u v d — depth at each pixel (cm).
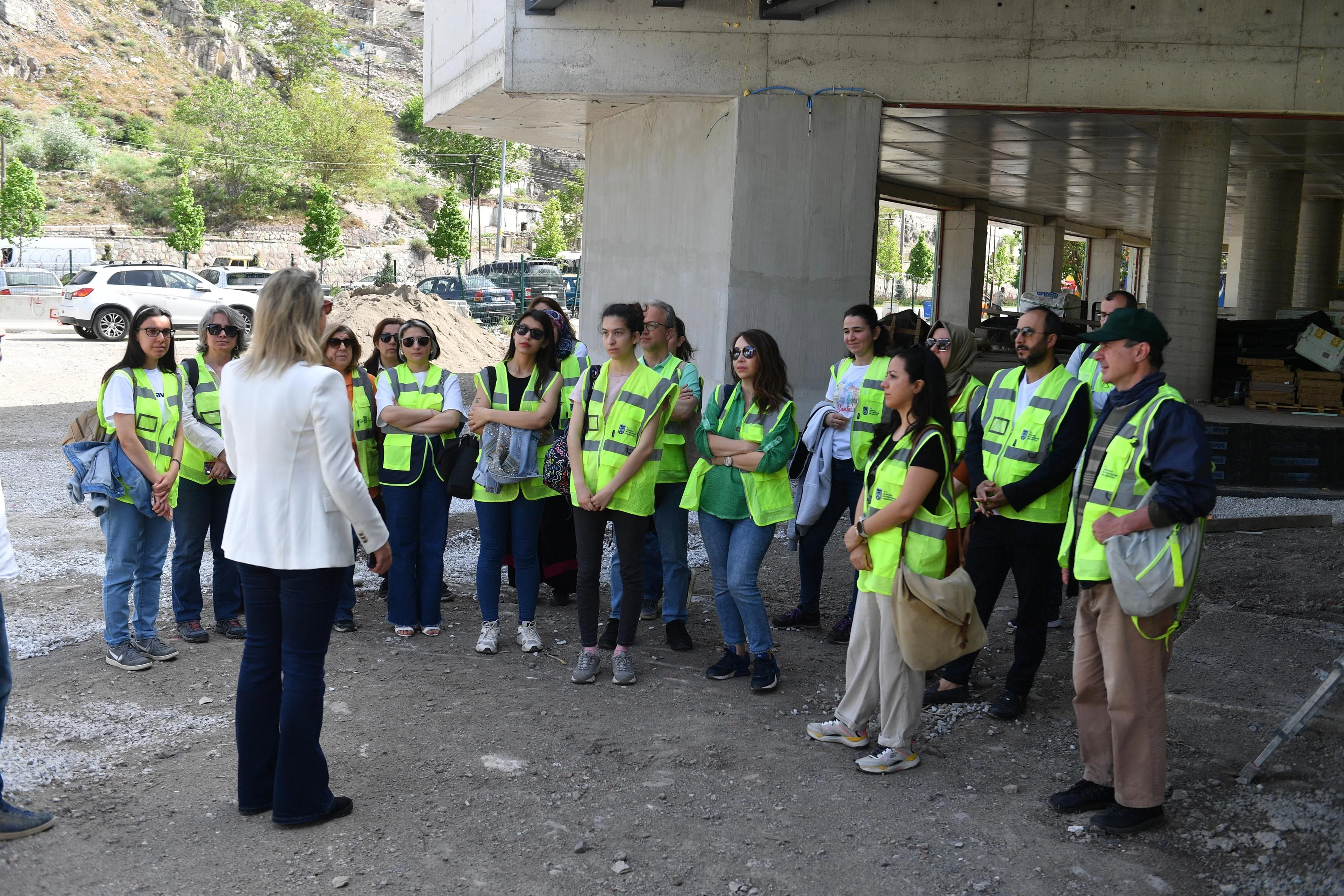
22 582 659
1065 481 447
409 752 415
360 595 648
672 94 965
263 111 7094
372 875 326
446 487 552
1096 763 377
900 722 404
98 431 500
